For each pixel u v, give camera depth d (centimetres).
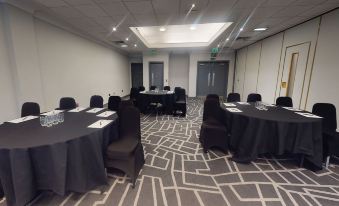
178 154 306
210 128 308
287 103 374
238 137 287
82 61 581
